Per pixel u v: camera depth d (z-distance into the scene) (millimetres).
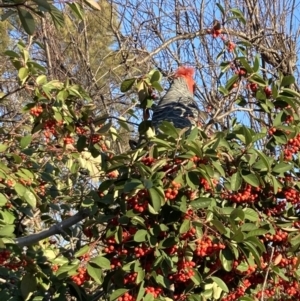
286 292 3289
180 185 2760
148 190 2709
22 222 4121
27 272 3154
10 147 3688
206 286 3047
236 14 3902
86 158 3953
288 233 3121
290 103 3281
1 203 2910
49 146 3842
